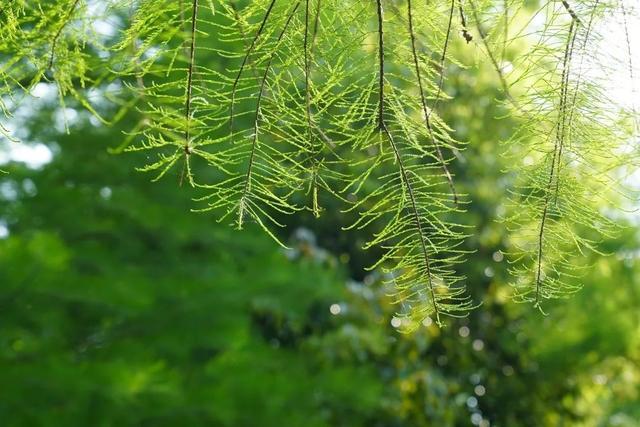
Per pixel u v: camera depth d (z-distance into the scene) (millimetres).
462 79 4098
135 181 4711
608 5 1063
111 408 3951
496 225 6152
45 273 3889
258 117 1031
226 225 4824
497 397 6641
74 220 4684
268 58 1028
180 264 4828
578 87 1079
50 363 3814
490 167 5414
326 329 5816
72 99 4250
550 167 1108
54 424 3861
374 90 1053
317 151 1048
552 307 6375
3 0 1079
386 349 5586
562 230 1121
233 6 1039
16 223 4711
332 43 1030
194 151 1005
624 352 6445
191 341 4559
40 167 4680
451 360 6422
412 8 1037
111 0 1032
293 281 4742
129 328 4488
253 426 4258
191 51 1006
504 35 1079
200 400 4102
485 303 6422
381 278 5934
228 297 4449
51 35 1047
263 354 4832
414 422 5699
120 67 1027
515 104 1108
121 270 4465
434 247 1075
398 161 1055
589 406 7012
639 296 6551
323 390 4672
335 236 6070
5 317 4082
